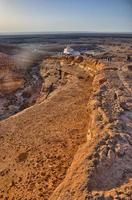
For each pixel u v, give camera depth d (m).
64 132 27.05
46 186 19.08
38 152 24.22
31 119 33.25
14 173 22.05
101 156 15.30
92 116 23.48
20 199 18.61
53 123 30.55
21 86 60.34
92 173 13.88
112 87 31.94
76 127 27.61
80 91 42.03
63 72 59.78
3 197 19.56
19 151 25.52
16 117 34.88
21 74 68.75
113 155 15.52
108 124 19.78
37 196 18.28
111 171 14.41
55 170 20.69
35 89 57.72
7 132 30.83
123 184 13.38
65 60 69.00
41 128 29.69
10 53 105.75
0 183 21.34
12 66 73.56
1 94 56.34
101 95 28.64
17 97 55.41
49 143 25.39
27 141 27.28
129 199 11.96
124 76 38.75
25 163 23.00
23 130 30.44
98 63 51.72
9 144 27.77
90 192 12.62
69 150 23.30
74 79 51.34
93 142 17.27
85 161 15.12
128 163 15.20
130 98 27.05
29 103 51.94
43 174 20.52
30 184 19.84
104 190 12.93
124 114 22.44
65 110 33.75
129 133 18.72
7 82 62.47
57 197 13.49
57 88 53.38
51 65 70.94
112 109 23.47
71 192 13.02
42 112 34.88
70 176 14.66
